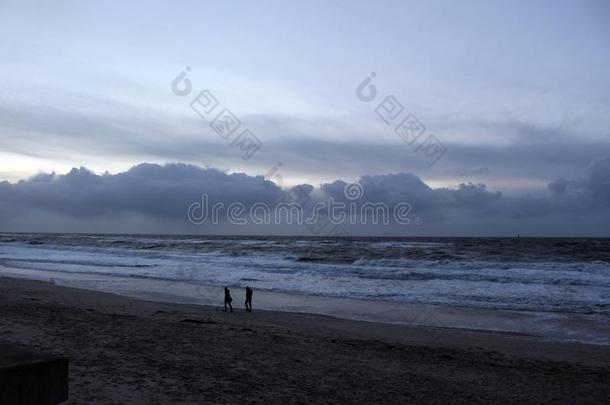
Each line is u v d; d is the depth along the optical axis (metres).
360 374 10.18
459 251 61.59
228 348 11.66
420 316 20.27
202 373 9.12
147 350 10.80
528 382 10.59
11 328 12.40
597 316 20.09
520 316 20.20
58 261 48.00
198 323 15.32
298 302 23.73
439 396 9.02
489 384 10.20
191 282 31.27
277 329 15.18
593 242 100.62
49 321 13.63
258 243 95.69
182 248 73.25
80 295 22.22
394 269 37.75
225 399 7.63
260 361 10.60
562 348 14.69
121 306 18.98
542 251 61.25
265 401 7.74
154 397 7.35
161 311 17.92
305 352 11.93
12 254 59.50
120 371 8.77
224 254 58.66
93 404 6.78
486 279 31.62
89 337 11.79
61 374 4.18
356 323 18.36
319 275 35.09
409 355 12.54
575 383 10.70
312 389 8.73
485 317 20.03
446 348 13.77
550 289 27.30
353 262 45.03
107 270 38.81
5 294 20.41
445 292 26.72
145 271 38.09
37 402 3.97
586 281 29.89
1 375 3.73
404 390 9.23
